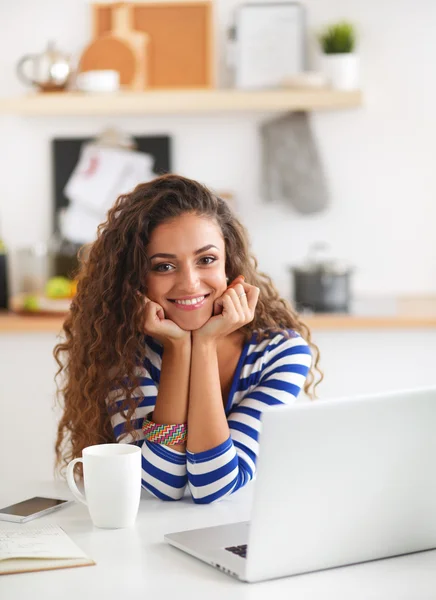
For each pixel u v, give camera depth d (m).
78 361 1.61
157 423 1.45
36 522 1.28
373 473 1.09
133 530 1.25
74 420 1.61
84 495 1.44
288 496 1.04
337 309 3.14
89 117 3.53
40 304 3.10
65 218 3.53
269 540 1.04
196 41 3.44
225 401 1.61
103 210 3.52
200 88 3.44
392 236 3.50
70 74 3.38
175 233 1.50
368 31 3.43
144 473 1.43
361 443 1.07
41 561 1.09
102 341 1.58
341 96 3.22
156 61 3.45
